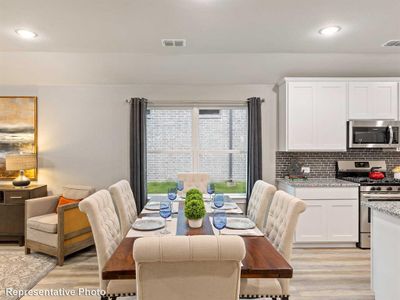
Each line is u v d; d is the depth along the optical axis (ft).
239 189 14.74
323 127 12.96
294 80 12.96
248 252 5.30
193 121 14.56
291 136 12.96
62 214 10.55
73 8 8.24
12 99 13.99
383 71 13.29
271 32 9.98
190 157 14.69
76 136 14.25
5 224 12.48
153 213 8.32
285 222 6.46
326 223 12.13
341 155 14.29
